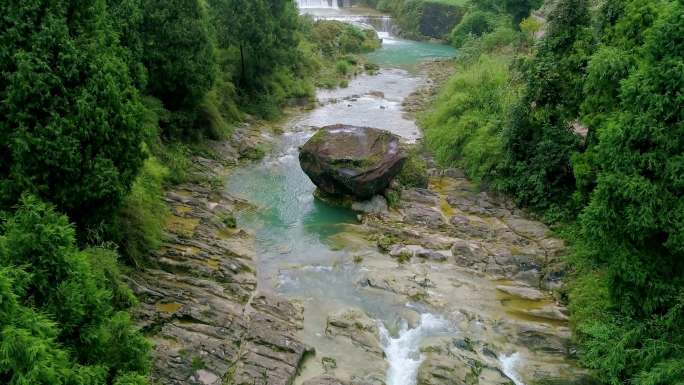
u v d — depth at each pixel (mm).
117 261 19312
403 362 18531
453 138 35969
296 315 20719
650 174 15953
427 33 87375
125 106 17547
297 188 33312
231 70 46188
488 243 26594
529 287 23203
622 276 16656
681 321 15461
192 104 35344
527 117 29859
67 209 16672
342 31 78250
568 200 27953
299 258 25234
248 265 24109
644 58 16656
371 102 53812
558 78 28703
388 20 93000
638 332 15977
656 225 15547
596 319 18938
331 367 18031
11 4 14594
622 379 16188
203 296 20344
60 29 15344
